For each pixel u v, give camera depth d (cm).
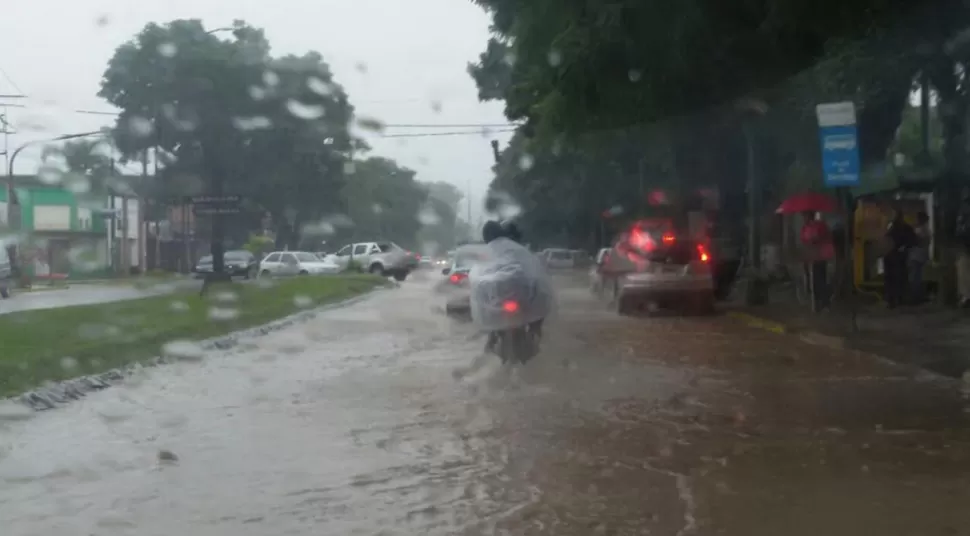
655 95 1623
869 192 2147
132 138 5341
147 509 632
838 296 2092
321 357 1465
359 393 1102
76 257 5794
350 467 744
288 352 1541
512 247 1255
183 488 684
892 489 669
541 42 1606
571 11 1431
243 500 652
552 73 1627
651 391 1087
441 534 577
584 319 2086
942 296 1938
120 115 5312
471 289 1284
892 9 1284
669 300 2158
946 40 1449
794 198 2092
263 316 2114
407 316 2320
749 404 1002
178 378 1248
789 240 3131
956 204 2028
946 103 1950
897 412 949
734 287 2927
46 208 5791
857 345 1419
